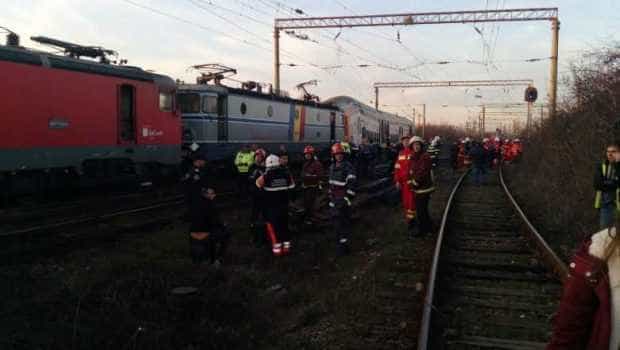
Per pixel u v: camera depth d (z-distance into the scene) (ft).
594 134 41.98
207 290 21.52
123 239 31.94
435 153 71.15
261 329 19.43
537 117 79.61
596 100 44.55
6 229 32.50
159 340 17.17
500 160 107.45
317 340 17.94
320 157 93.04
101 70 45.27
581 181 42.32
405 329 18.02
